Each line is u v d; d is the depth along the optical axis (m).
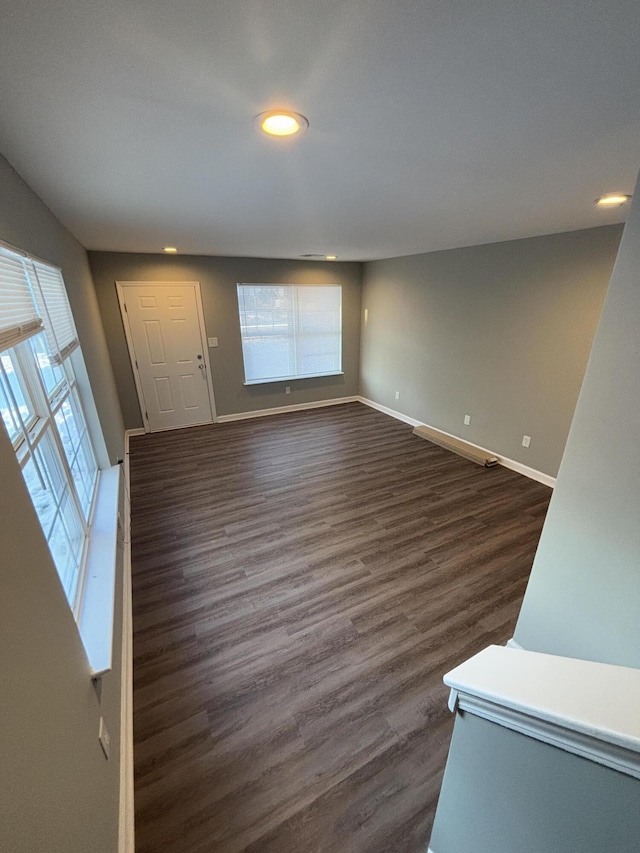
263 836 1.21
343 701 1.63
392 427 5.16
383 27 0.75
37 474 1.30
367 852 1.17
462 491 3.43
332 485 3.55
